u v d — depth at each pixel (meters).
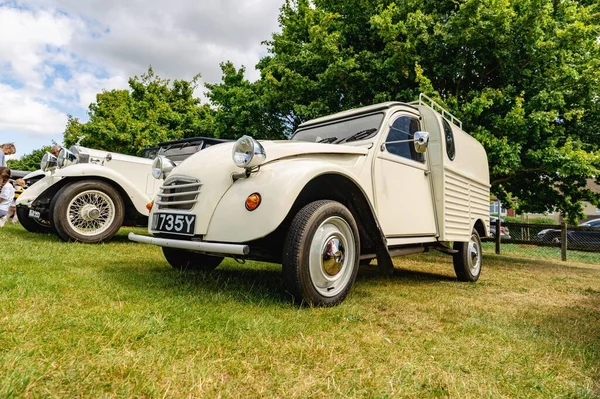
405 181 3.69
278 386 1.35
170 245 2.65
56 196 5.01
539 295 3.92
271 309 2.35
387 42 8.20
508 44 7.46
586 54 8.49
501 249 12.49
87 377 1.27
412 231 3.70
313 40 8.45
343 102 8.80
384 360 1.69
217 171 2.75
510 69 7.80
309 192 2.99
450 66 7.73
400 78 8.22
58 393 1.17
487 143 7.10
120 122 15.65
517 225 9.99
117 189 5.51
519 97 7.31
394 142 3.44
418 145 3.23
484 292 3.85
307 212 2.60
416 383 1.46
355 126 3.80
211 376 1.38
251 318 2.10
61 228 4.92
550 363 1.81
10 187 6.88
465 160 4.87
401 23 7.59
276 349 1.69
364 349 1.81
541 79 7.82
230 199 2.59
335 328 2.10
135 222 5.89
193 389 1.27
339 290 2.71
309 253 2.52
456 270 4.71
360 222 3.12
